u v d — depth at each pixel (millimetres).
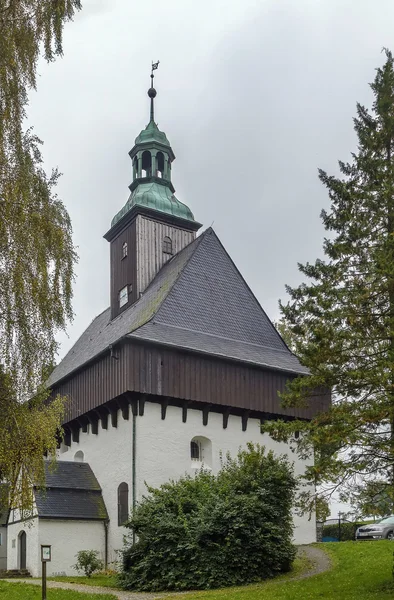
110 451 30297
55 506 28703
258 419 32219
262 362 32219
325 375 18109
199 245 35781
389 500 17719
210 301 33812
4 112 18844
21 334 18375
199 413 30422
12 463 19156
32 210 18844
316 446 17953
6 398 18516
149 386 28484
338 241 19438
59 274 19391
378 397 17625
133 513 24031
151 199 38188
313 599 16734
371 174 19750
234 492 22406
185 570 21016
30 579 25875
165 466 28781
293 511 31203
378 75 20438
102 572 27484
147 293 35625
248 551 21078
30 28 19844
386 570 19641
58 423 21750
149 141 40719
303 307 18922
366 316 18250
